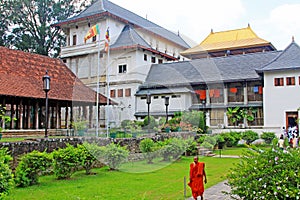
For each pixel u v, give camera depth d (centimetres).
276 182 497
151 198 740
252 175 520
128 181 946
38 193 799
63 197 754
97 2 3344
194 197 702
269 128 2431
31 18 3881
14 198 744
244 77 2797
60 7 3934
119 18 3108
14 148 1008
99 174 1069
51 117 2077
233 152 1842
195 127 1464
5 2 3681
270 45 3869
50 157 957
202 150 1661
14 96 1714
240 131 2350
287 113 2484
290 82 2495
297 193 481
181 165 1277
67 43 3334
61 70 2217
